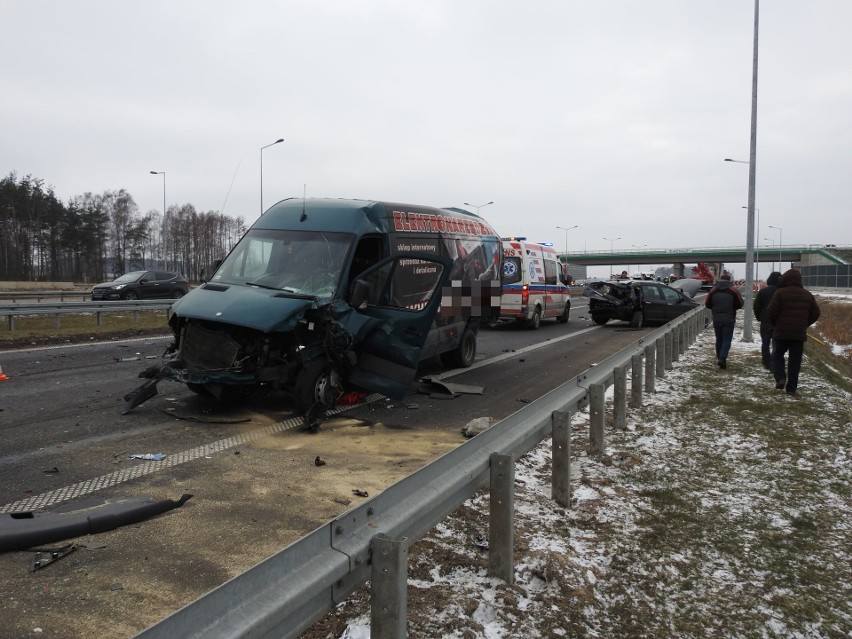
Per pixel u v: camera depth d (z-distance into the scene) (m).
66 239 74.19
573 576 4.09
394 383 8.03
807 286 83.81
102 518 4.36
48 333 16.44
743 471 6.56
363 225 8.74
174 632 1.85
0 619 3.24
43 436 6.72
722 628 3.80
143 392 7.75
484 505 5.10
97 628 3.19
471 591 3.76
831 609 4.07
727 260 105.88
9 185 70.94
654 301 22.47
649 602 4.00
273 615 2.15
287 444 6.63
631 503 5.51
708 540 4.93
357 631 3.17
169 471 5.67
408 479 3.16
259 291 7.75
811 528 5.26
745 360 13.84
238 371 7.23
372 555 2.73
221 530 4.42
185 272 90.69
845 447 7.45
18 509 4.71
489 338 18.45
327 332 7.35
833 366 19.75
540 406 5.18
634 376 9.05
